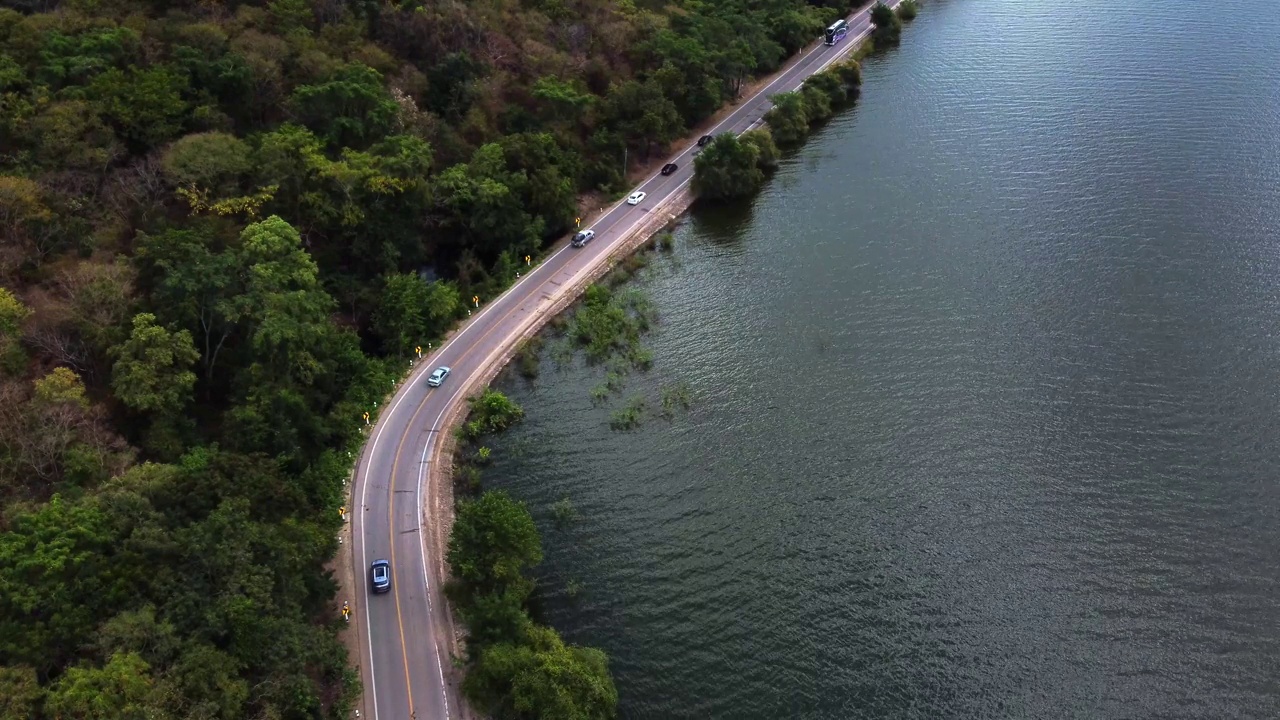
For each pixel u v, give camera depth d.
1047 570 102.88
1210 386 126.00
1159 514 108.62
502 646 88.50
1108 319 139.12
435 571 102.62
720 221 172.38
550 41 189.62
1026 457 117.00
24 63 134.12
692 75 196.38
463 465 119.31
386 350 135.25
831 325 142.38
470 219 151.75
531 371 134.75
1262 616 97.25
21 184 112.75
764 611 99.75
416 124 155.25
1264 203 164.00
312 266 123.00
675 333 143.00
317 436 113.25
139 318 104.94
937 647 95.50
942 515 110.12
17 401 94.94
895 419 124.00
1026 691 91.19
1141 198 167.88
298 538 91.88
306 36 156.88
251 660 81.00
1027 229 161.75
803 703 91.00
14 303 101.75
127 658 73.62
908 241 161.50
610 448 121.81
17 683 70.88
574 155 170.62
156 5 156.50
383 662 92.81
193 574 83.00
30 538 80.44
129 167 128.00
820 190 179.75
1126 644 95.06
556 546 107.69
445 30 172.12
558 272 154.38
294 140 136.62
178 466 97.38
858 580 102.69
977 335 137.75
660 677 93.50
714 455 119.81
